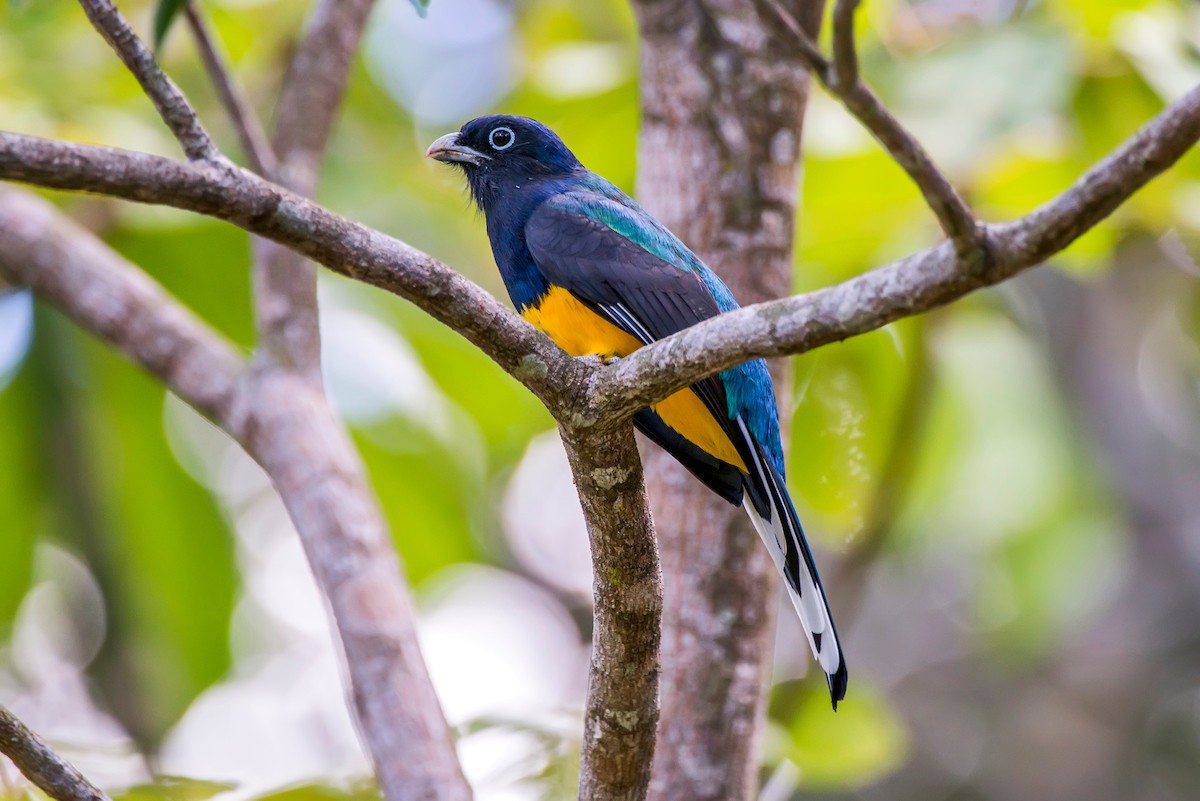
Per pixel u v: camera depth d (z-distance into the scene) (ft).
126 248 40.22
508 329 19.66
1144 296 60.39
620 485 20.38
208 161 17.87
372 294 42.65
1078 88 37.32
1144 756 69.00
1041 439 44.39
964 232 15.60
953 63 36.17
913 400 40.42
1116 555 55.93
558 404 20.03
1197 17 38.45
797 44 15.42
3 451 41.60
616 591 20.89
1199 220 37.58
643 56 31.17
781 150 30.07
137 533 42.73
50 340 41.01
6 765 24.98
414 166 46.70
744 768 28.17
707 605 28.50
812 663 37.78
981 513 45.09
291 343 31.30
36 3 40.34
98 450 41.93
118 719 43.29
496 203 31.76
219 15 43.57
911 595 74.33
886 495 40.24
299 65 33.91
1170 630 69.21
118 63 41.34
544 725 32.12
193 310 40.98
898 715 68.64
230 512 46.65
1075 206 15.34
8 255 33.35
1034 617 46.06
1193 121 14.74
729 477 27.96
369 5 34.71
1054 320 62.95
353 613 27.37
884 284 16.70
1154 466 65.51
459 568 51.11
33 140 16.79
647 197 30.86
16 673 53.36
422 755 25.80
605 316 28.19
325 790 29.14
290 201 18.35
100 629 53.31
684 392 26.35
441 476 43.42
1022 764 69.67
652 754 22.07
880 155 36.65
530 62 43.83
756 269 29.76
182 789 28.78
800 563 26.68
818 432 41.93
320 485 29.14
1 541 42.52
